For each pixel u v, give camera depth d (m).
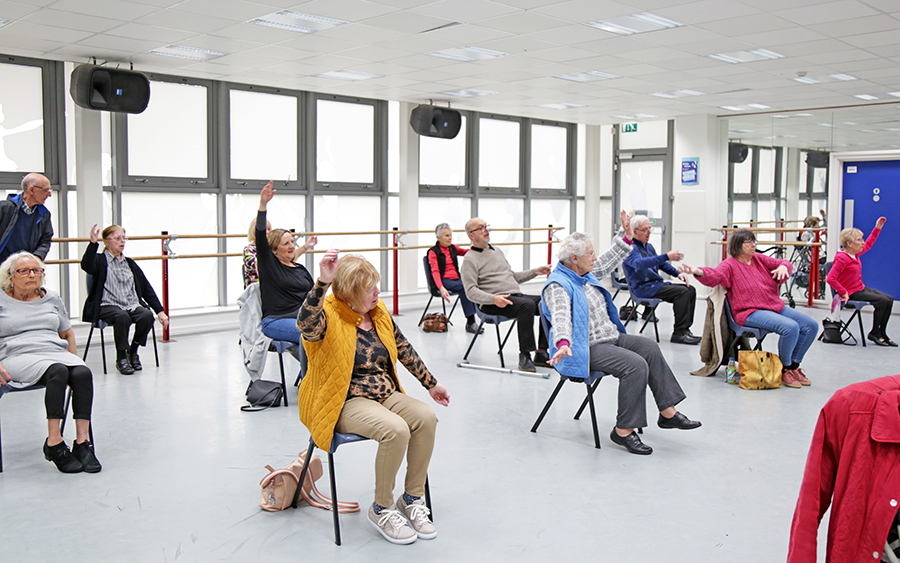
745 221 10.31
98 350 6.43
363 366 2.85
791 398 4.89
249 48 6.10
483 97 8.92
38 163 6.77
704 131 10.44
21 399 4.77
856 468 1.62
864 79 7.55
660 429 4.19
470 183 10.46
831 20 5.16
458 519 2.93
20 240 5.07
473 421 4.32
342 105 8.98
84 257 5.46
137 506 3.06
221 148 7.94
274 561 2.58
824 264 9.23
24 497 3.15
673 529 2.84
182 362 6.01
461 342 6.94
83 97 6.02
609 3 4.73
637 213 11.59
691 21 5.23
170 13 4.96
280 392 4.62
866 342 6.93
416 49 6.17
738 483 3.34
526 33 5.60
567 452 3.76
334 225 9.02
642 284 7.06
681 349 6.66
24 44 5.91
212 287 8.09
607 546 2.70
